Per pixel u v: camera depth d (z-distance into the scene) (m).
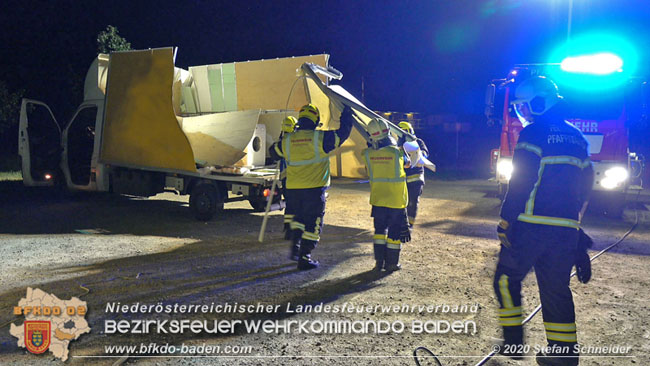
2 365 3.44
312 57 9.30
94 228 8.11
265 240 7.39
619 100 9.13
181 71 10.77
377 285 5.32
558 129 3.28
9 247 6.75
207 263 6.11
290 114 9.75
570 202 3.21
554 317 3.26
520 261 3.28
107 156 9.38
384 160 5.73
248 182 8.50
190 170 8.40
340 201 11.72
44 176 10.70
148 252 6.62
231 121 8.66
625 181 9.18
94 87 9.94
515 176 3.24
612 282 5.46
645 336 4.04
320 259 6.37
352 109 6.06
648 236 7.93
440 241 7.48
